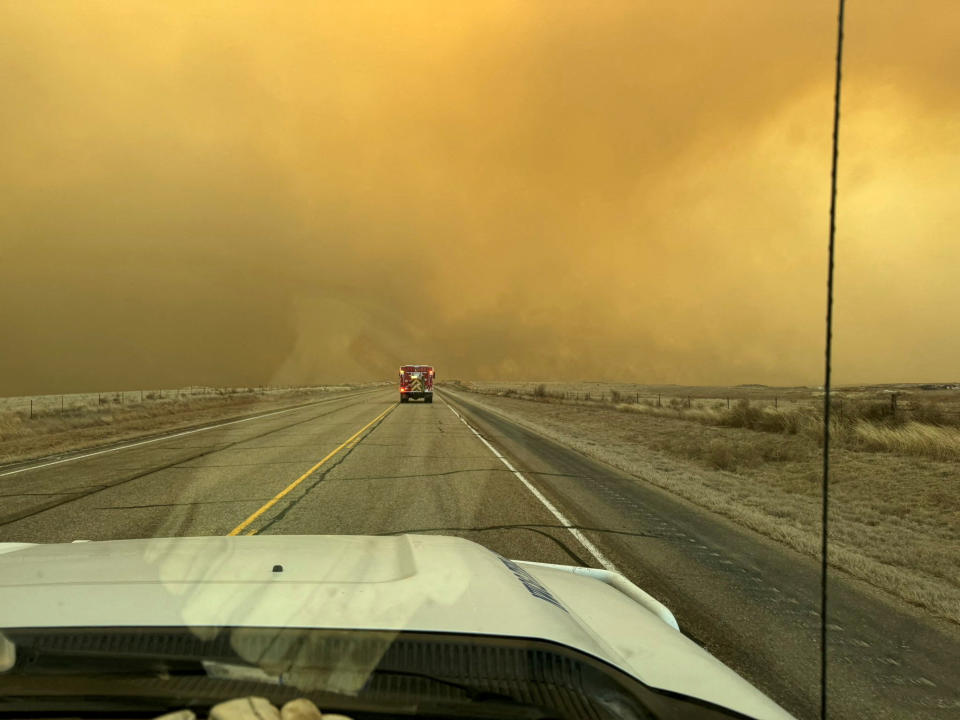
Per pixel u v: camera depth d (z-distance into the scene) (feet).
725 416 82.48
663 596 18.31
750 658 14.05
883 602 18.15
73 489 36.29
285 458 50.90
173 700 3.48
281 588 5.01
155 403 140.46
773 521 29.40
